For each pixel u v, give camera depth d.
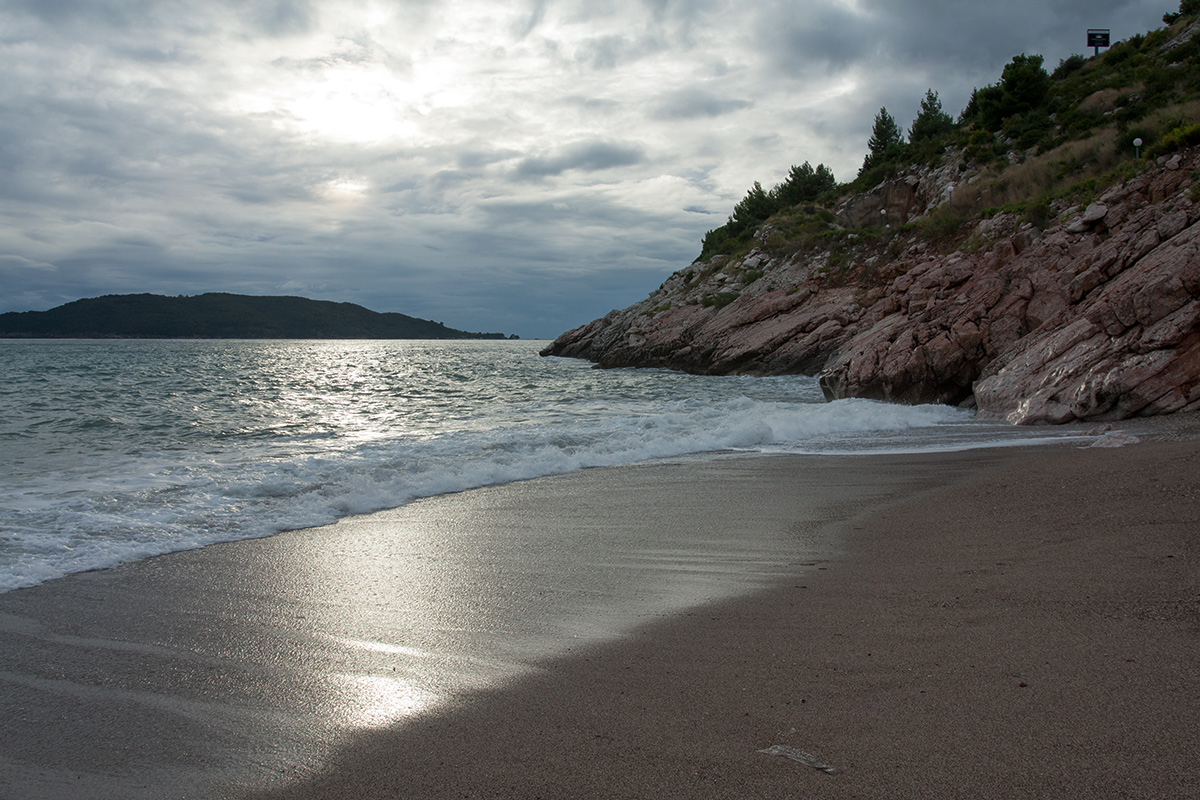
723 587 5.10
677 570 5.59
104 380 34.00
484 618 4.60
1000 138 41.41
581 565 5.80
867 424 14.81
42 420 18.03
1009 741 2.73
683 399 23.23
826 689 3.32
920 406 16.91
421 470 10.18
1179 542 4.98
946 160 44.38
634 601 4.86
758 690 3.36
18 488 9.24
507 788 2.66
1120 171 23.89
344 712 3.36
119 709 3.44
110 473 10.38
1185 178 18.31
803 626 4.20
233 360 63.62
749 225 58.50
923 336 18.77
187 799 2.70
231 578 5.57
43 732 3.23
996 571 4.95
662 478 9.69
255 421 18.02
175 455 12.40
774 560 5.77
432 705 3.39
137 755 3.03
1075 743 2.68
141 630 4.48
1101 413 13.16
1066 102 40.56
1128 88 37.28
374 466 10.41
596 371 43.59
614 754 2.85
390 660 3.95
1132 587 4.25
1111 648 3.46
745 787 2.57
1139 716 2.82
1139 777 2.45
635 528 7.02
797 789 2.53
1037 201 27.75
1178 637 3.52
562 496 8.67
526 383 32.41
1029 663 3.39
